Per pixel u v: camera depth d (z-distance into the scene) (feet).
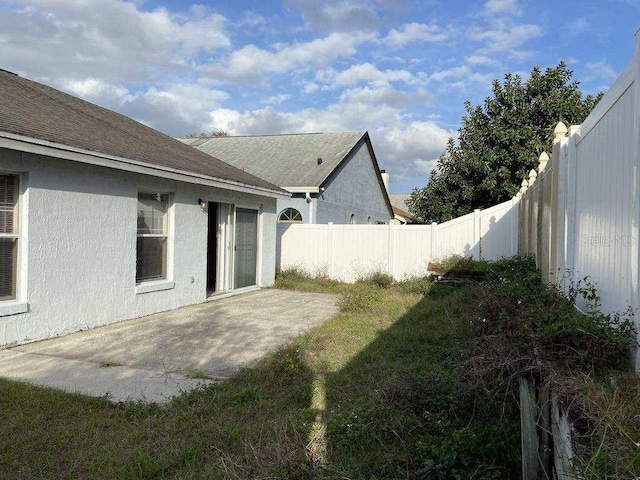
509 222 45.85
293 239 51.21
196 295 34.14
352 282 48.91
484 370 11.92
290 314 30.73
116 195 26.48
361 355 20.38
